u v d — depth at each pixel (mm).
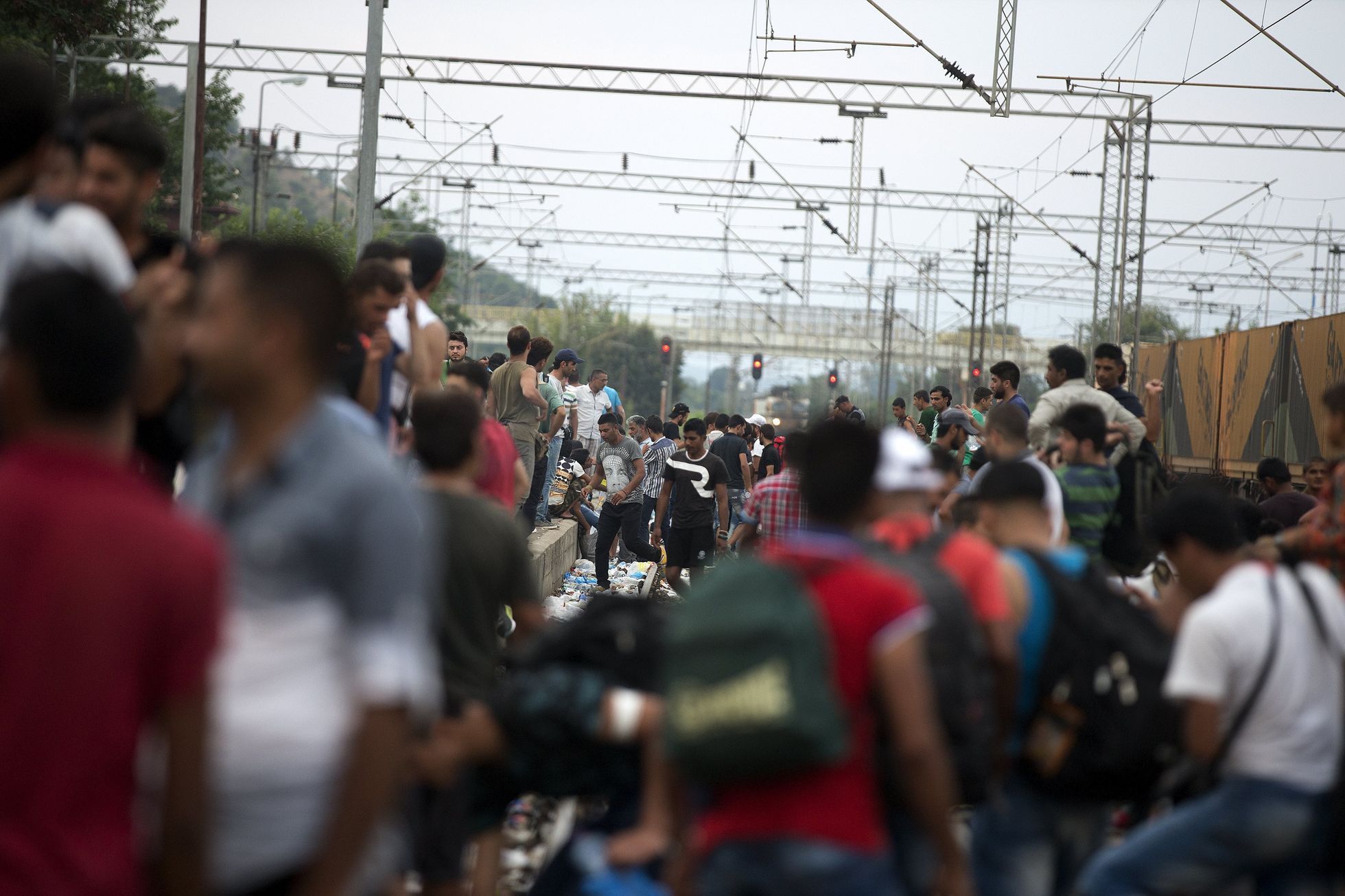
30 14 97938
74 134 15016
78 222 13156
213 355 9195
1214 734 14469
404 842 14047
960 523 23281
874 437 11844
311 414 9312
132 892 8023
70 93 104188
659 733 13445
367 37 55938
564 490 66375
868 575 11320
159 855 8227
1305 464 75312
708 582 11000
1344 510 19688
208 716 8164
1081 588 15555
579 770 14125
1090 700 14992
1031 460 24781
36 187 14836
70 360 8234
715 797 11195
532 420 44000
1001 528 16469
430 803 14469
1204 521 16344
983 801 14156
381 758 8859
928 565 14023
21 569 7832
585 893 13578
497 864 16328
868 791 11164
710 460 48750
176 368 14047
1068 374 30750
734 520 66438
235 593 8875
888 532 14836
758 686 10367
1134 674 15109
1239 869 14773
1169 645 15539
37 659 7719
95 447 8438
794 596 10766
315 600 9000
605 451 58031
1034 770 15242
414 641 9117
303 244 9742
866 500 11750
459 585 15594
